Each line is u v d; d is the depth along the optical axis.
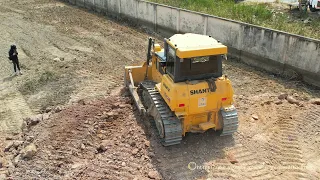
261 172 8.34
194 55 8.19
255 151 9.13
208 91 8.56
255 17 18.12
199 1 21.83
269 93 12.60
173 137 8.73
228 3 21.88
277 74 14.50
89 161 8.81
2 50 17.97
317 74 13.06
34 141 9.65
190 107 8.51
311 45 12.98
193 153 9.03
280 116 10.87
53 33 20.88
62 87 13.66
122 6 23.31
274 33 14.17
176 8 18.91
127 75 12.36
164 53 9.97
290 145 9.39
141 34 20.61
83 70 15.23
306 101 11.94
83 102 11.98
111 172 8.34
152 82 11.27
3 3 29.25
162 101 9.35
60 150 9.23
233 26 15.95
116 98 12.02
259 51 15.08
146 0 22.52
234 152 9.08
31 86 13.84
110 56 16.92
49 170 8.45
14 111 12.05
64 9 27.31
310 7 22.41
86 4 27.67
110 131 10.12
